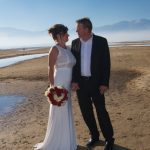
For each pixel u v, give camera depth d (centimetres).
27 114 654
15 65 1791
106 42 418
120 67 1418
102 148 439
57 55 416
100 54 416
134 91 857
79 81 428
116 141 466
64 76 419
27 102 774
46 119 604
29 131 531
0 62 2252
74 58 423
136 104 697
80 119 589
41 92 905
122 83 1009
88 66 420
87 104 439
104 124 429
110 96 805
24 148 452
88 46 418
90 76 421
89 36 416
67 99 416
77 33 417
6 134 522
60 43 421
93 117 449
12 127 563
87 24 410
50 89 414
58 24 420
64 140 422
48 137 427
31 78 1198
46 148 427
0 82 1138
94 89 423
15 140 488
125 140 469
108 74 420
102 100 427
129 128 522
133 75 1188
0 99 823
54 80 421
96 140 457
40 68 1467
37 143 468
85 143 461
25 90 950
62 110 419
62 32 417
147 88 883
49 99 416
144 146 445
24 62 1981
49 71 422
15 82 1123
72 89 428
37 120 600
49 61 419
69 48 436
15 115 651
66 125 422
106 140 435
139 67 1395
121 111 637
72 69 427
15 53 3881
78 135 498
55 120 421
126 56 2039
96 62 416
